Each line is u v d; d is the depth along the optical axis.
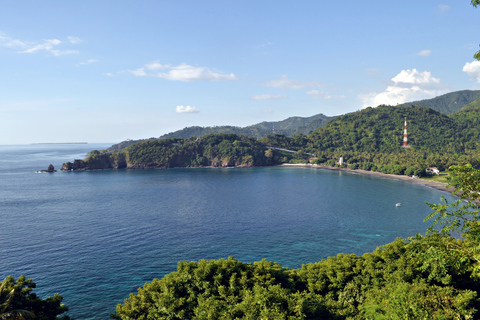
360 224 121.44
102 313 61.12
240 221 126.81
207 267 49.72
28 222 126.25
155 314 43.72
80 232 111.62
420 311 31.81
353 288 48.03
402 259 46.66
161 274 77.62
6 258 87.06
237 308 40.03
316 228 116.25
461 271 23.61
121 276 76.56
